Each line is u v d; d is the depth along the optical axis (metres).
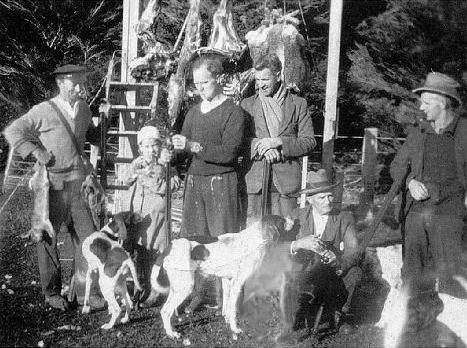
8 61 15.92
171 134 6.63
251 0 14.84
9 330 4.69
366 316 5.33
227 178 5.21
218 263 4.70
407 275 4.91
